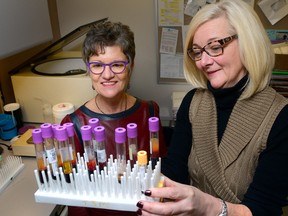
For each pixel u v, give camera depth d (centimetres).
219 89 86
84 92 159
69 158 82
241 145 82
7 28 132
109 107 109
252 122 80
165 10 194
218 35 78
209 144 90
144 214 66
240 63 81
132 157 84
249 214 71
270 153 77
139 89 221
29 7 149
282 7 183
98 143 81
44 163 82
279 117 76
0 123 153
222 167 86
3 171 125
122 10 202
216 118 90
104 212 104
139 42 207
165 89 218
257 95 82
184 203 64
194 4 189
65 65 179
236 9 78
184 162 103
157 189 65
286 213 137
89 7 205
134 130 81
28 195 114
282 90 158
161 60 209
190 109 99
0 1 126
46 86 161
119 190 79
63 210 114
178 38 201
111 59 99
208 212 68
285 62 154
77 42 213
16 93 166
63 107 150
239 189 85
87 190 79
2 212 106
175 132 107
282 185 75
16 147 139
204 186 95
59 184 80
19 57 184
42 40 164
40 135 79
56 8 209
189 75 98
